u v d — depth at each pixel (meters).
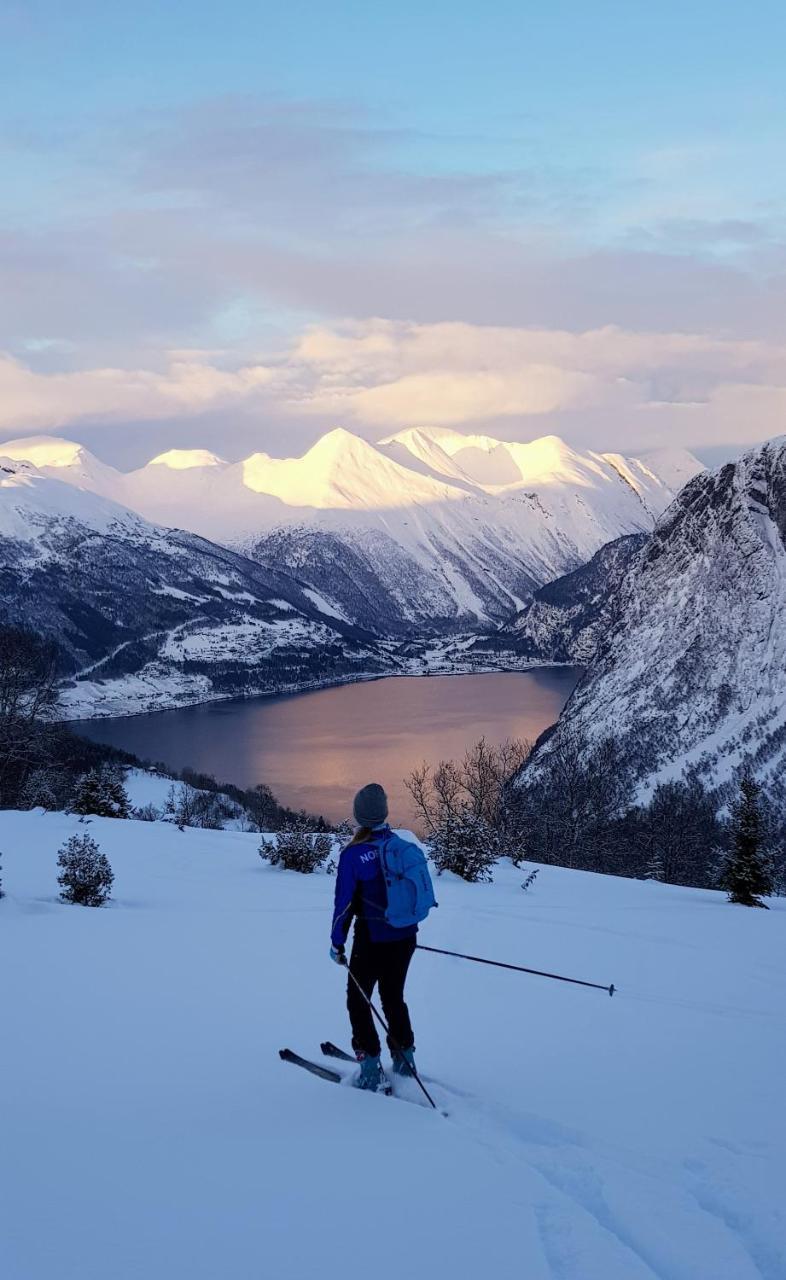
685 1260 3.49
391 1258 3.25
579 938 12.69
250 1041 6.34
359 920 5.69
